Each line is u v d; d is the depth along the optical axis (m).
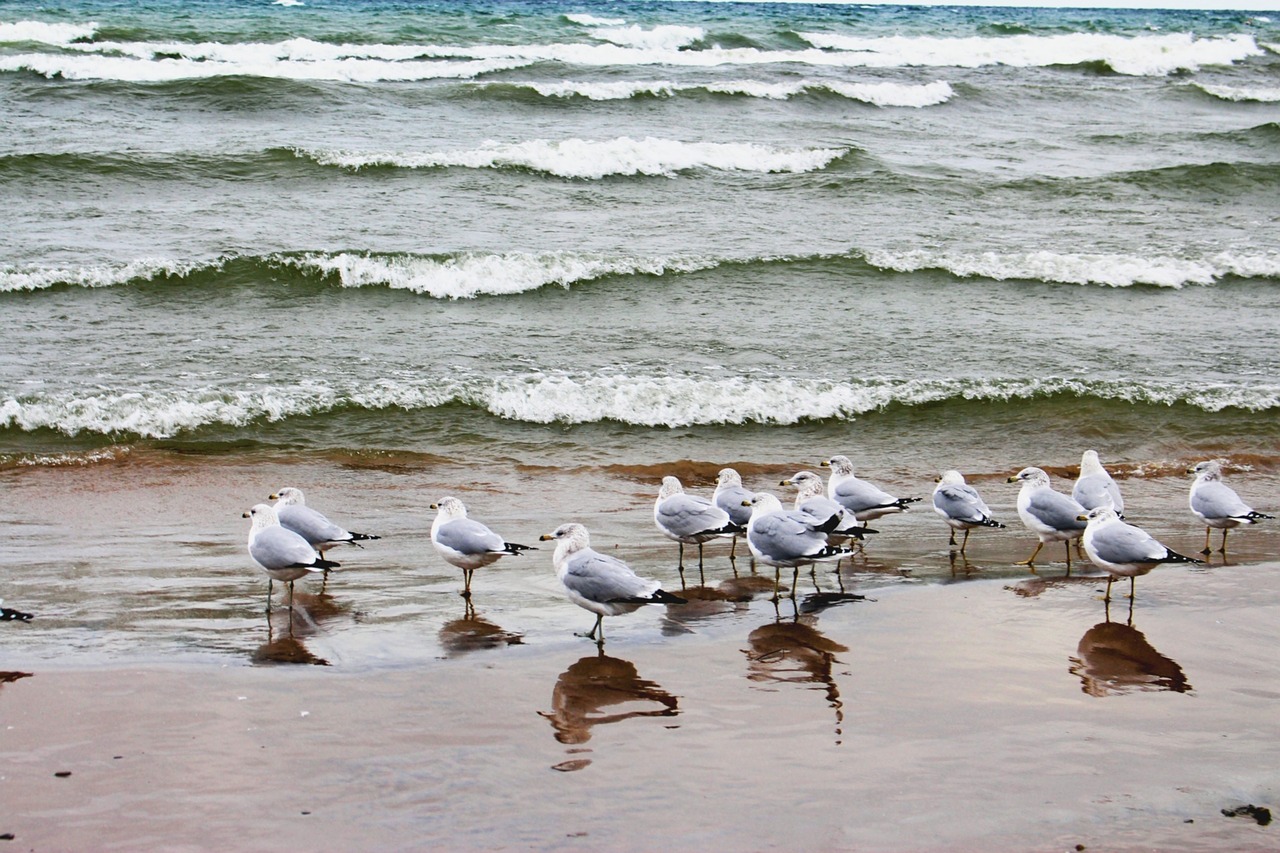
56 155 25.31
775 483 13.27
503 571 10.01
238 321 18.55
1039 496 10.41
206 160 26.11
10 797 5.92
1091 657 8.12
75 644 8.04
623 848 5.56
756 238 23.53
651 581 8.30
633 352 17.73
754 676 7.73
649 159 28.25
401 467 13.45
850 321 19.62
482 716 7.03
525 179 26.92
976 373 17.36
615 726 6.92
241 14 49.66
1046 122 38.03
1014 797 6.12
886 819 5.88
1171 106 42.47
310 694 7.30
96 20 44.78
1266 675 7.84
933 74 44.84
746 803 6.02
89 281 19.42
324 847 5.54
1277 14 112.44
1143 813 5.97
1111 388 16.56
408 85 35.12
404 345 17.73
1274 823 5.89
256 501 11.98
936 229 24.84
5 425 14.10
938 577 10.03
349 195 25.02
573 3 71.44
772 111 35.94
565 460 13.97
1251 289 22.33
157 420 14.43
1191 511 11.28
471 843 5.59
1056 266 22.53
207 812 5.84
